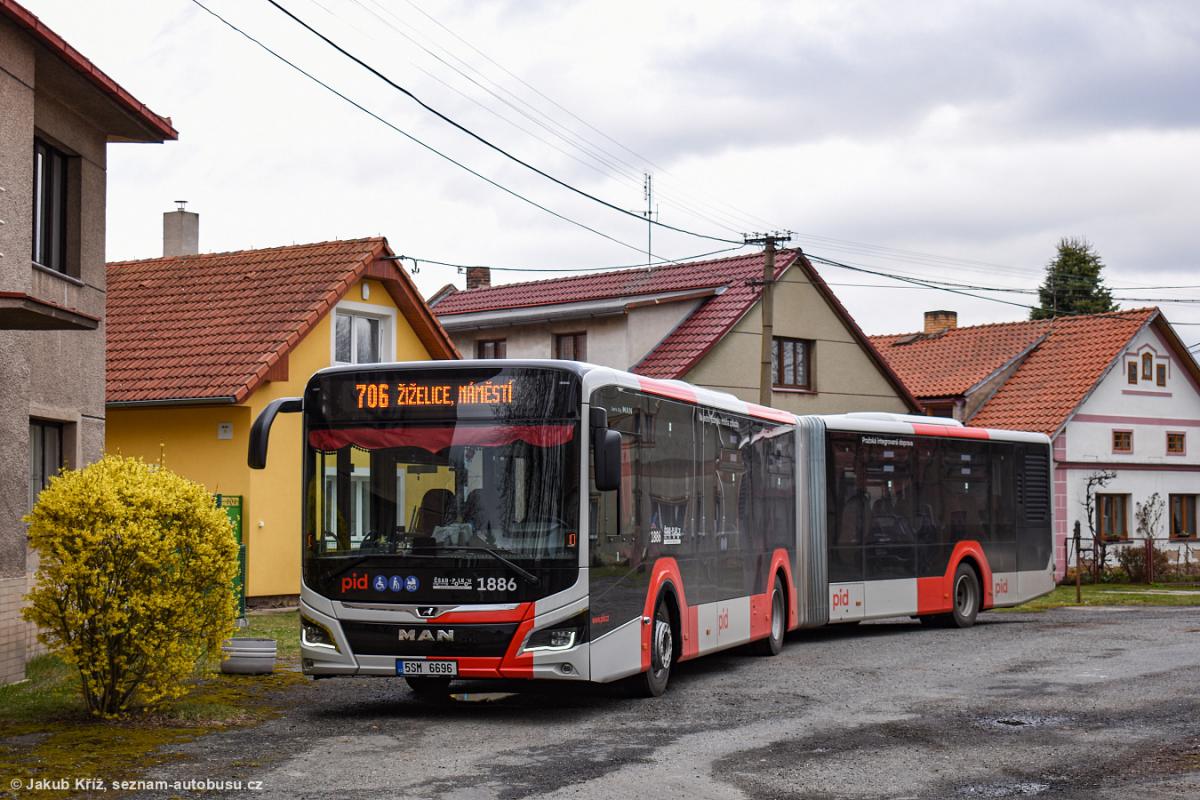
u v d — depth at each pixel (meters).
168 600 11.85
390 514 12.90
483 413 12.91
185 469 26.59
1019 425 43.91
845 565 21.30
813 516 20.67
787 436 19.91
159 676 12.12
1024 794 9.46
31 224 15.70
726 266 40.56
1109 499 45.78
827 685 15.37
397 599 12.70
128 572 11.84
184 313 28.86
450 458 12.88
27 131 15.30
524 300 42.38
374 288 29.97
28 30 15.05
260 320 27.70
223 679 15.48
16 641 14.85
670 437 15.20
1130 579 42.75
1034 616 27.05
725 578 16.89
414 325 31.08
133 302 29.92
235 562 12.45
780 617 19.20
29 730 11.63
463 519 12.73
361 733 11.90
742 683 15.63
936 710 13.33
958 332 51.41
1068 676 16.02
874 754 10.95
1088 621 25.06
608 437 12.45
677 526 15.27
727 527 17.09
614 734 11.92
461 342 42.56
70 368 17.84
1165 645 19.77
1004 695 14.39
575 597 12.59
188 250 37.59
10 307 12.44
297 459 27.06
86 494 11.70
